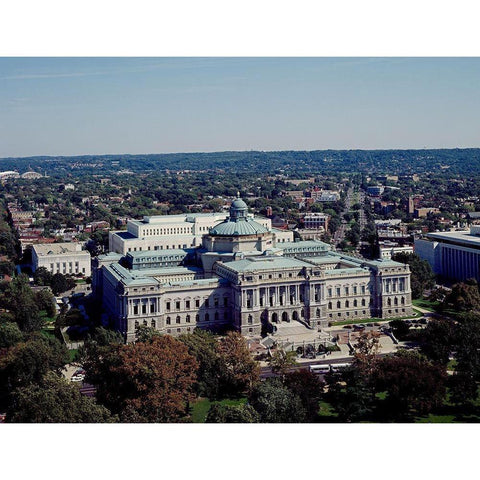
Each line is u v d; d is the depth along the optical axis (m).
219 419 194.75
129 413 196.50
